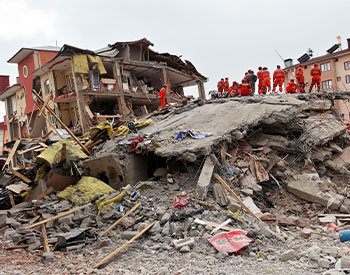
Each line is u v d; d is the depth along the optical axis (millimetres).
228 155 10781
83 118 24484
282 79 17188
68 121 27891
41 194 12039
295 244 7504
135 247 7703
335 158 12906
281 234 8219
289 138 12422
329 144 12953
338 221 9055
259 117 11586
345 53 33312
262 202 10445
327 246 7137
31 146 14742
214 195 9102
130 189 10688
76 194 11234
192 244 7191
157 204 9375
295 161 11672
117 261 7102
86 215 9773
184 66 34219
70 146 12859
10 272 6641
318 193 10062
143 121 16484
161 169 11484
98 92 25547
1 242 9094
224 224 7766
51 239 8953
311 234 8328
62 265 7129
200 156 10219
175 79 36094
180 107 17828
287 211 9992
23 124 34688
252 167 10891
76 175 12484
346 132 14180
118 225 9016
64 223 9586
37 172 12867
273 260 6488
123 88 27531
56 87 27375
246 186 10242
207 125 12273
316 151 12227
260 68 17438
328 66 35094
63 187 12438
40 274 6488
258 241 7262
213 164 9758
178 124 13531
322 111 14859
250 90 17047
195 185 9734
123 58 27250
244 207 8883
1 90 41469
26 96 33906
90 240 8625
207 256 6680
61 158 12039
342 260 5625
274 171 11266
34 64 31484
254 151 11633
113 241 8289
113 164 11781
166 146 10906
